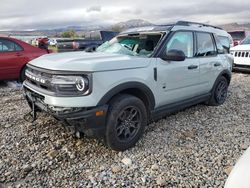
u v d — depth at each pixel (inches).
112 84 128.6
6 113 197.3
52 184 113.4
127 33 187.5
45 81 129.6
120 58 140.9
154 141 153.0
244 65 364.5
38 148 142.6
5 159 131.5
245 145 148.2
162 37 161.5
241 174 69.1
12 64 286.0
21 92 267.9
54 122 174.9
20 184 113.0
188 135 161.8
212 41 207.9
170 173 120.9
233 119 193.0
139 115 145.0
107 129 131.3
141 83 142.2
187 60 175.6
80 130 129.4
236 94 266.2
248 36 404.8
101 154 137.5
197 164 128.4
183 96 178.9
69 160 131.7
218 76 213.6
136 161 131.3
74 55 154.9
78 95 121.3
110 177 118.3
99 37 556.7
